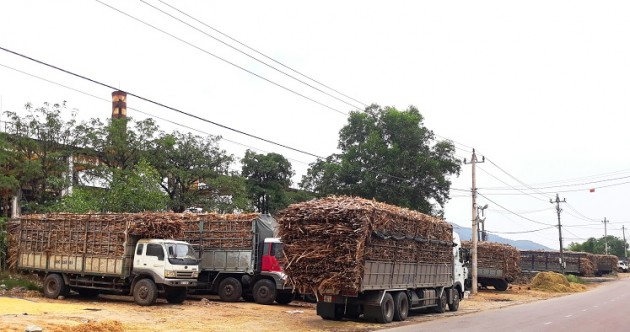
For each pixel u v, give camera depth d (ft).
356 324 55.16
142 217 67.77
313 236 54.39
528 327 54.54
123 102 176.45
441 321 60.64
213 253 77.30
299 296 81.82
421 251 67.72
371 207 54.44
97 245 68.69
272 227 78.48
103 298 72.69
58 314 51.55
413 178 137.08
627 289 139.54
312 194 150.20
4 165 101.24
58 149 109.50
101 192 101.55
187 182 119.65
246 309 66.18
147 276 66.23
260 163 146.51
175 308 63.36
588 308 80.48
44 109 109.19
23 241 74.33
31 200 107.76
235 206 117.91
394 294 60.64
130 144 116.16
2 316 47.62
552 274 145.07
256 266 75.56
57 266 70.64
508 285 142.20
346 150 145.59
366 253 53.83
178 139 122.31
